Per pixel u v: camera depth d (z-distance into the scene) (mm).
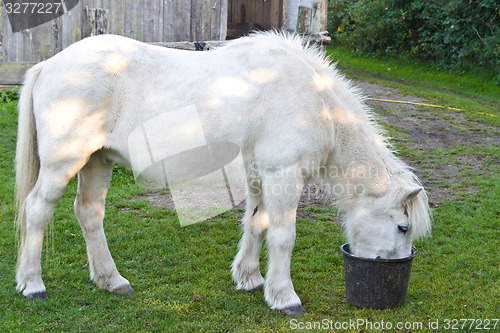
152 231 4582
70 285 3570
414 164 6801
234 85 3223
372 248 3398
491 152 7320
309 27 9250
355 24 15883
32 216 3232
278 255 3297
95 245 3506
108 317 3176
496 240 4586
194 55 3346
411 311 3344
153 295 3475
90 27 8227
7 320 3051
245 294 3549
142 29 8641
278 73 3244
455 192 5895
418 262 4176
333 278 3859
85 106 3139
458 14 12500
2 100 7613
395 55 14211
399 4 14172
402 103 9969
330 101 3367
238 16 13484
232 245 4422
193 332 3037
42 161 3203
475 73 12258
